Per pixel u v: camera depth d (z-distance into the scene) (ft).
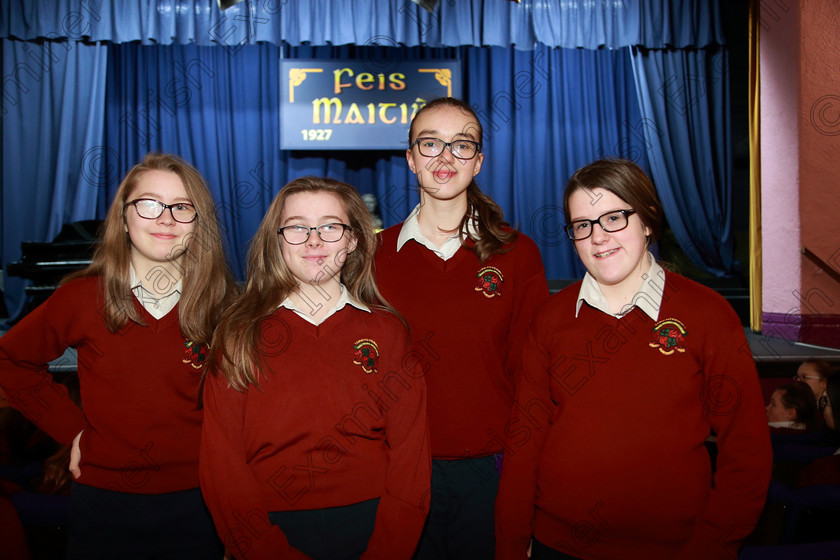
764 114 14.06
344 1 16.48
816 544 4.27
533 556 4.01
